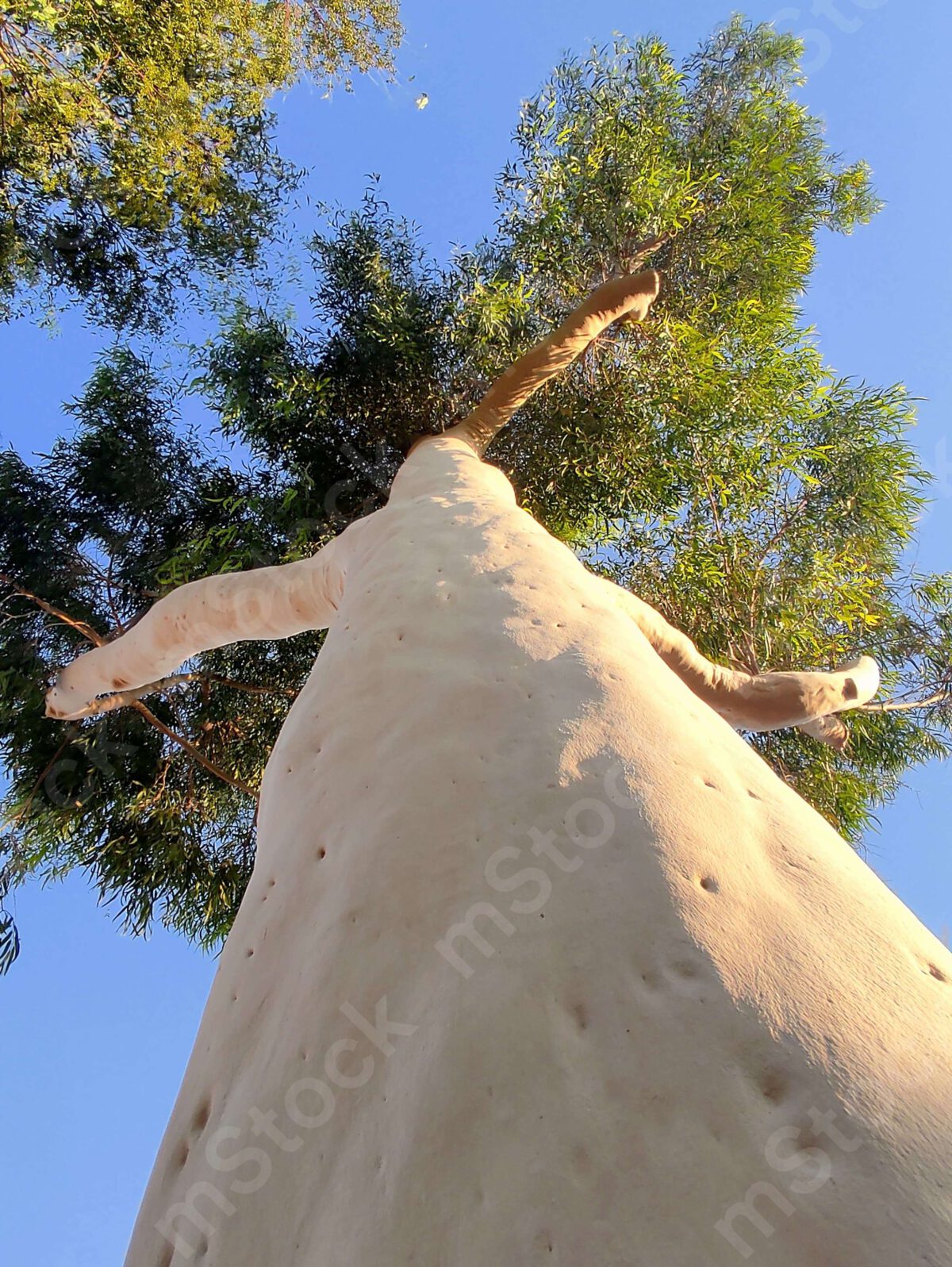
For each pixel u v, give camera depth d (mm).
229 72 9523
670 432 8094
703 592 7957
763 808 1763
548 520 8617
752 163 9312
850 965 1355
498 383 5805
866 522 8312
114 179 8867
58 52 8844
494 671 2174
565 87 9188
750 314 8875
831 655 8281
